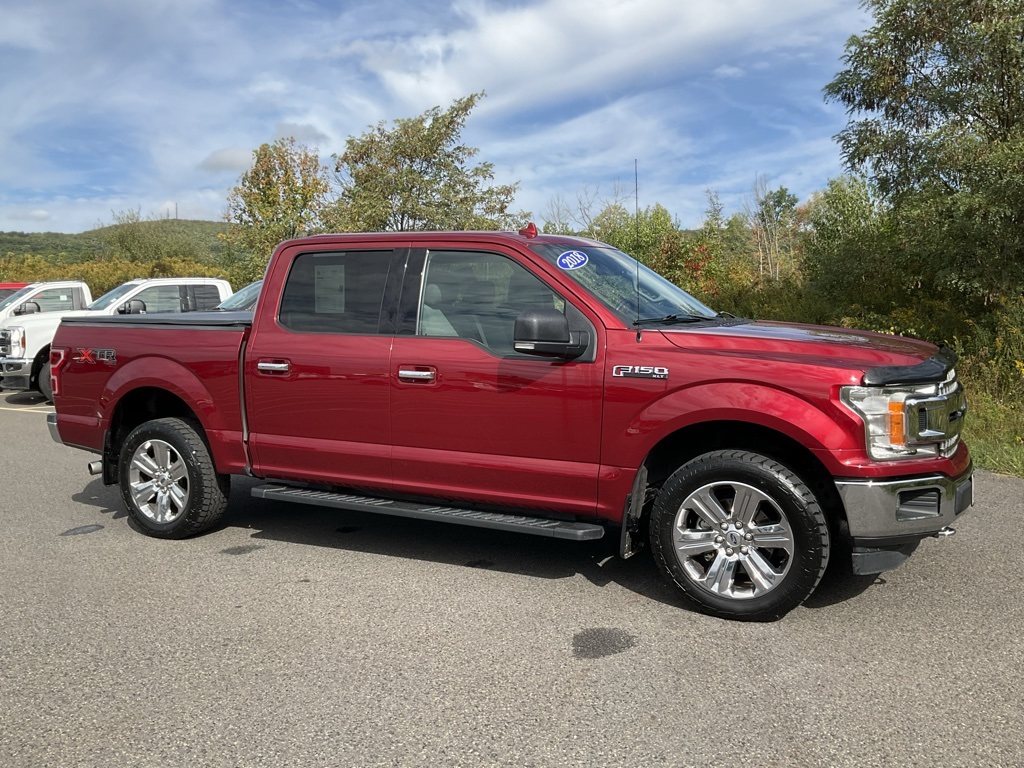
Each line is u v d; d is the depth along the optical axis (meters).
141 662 3.54
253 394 5.00
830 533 4.07
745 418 3.77
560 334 3.98
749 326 4.43
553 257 4.44
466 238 4.57
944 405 3.76
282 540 5.35
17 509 6.27
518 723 2.97
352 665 3.48
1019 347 9.66
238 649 3.66
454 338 4.49
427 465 4.52
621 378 4.03
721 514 3.88
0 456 8.48
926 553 4.81
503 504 4.39
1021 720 2.93
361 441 4.71
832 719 2.96
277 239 22.36
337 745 2.84
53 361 5.77
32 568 4.84
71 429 5.73
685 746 2.80
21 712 3.12
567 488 4.20
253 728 2.97
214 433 5.15
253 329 5.05
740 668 3.39
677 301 4.80
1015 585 4.28
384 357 4.59
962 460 3.95
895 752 2.74
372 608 4.13
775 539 3.78
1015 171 9.73
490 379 4.31
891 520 3.65
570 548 5.12
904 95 11.09
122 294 13.07
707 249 17.52
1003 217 10.08
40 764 2.76
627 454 4.04
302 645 3.69
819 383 3.68
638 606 4.11
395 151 18.69
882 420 3.65
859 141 11.38
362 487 4.77
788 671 3.36
